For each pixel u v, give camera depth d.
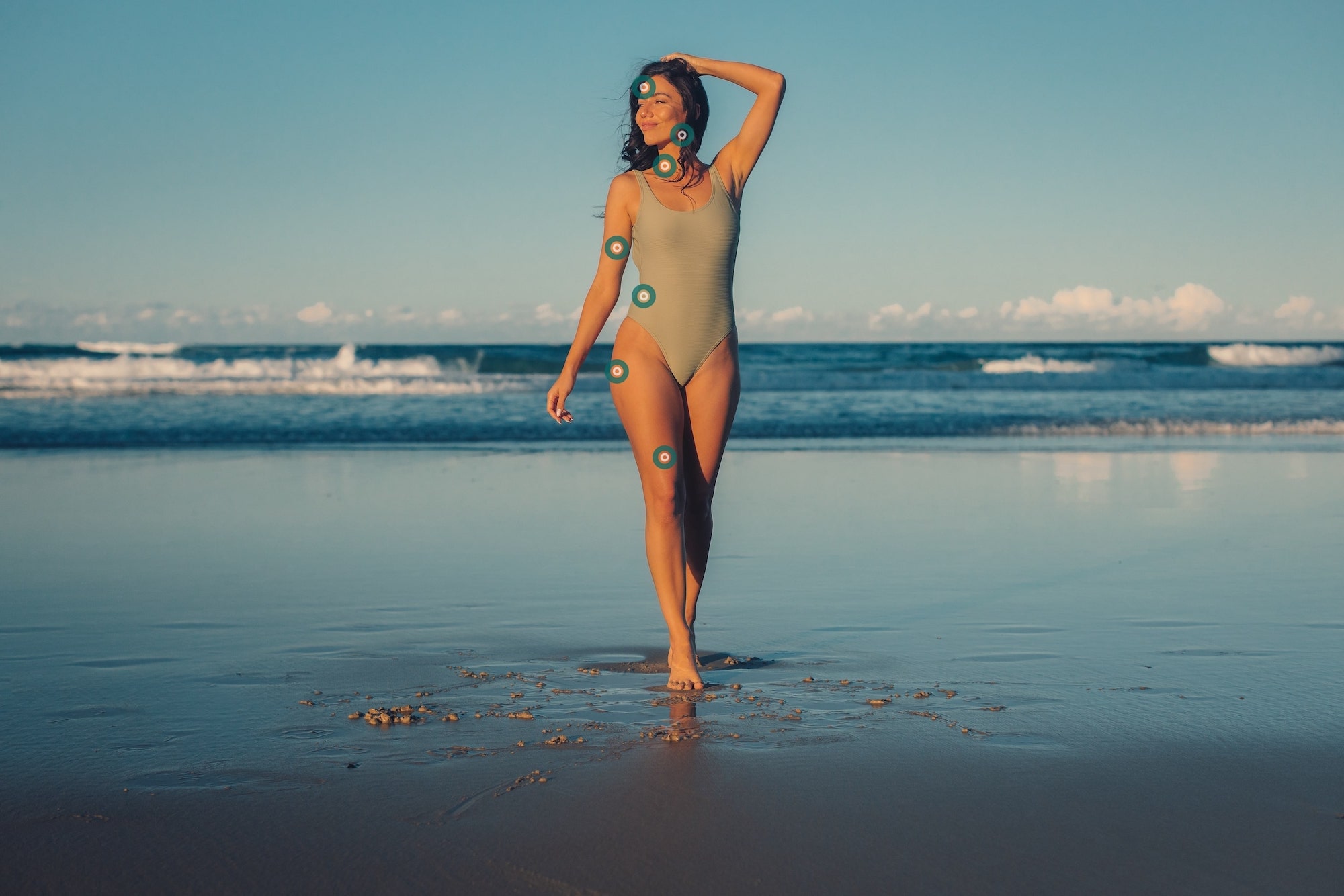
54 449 11.91
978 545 5.58
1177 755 2.30
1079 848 1.84
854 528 6.18
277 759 2.28
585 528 6.25
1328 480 8.73
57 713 2.63
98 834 1.90
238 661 3.20
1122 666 3.10
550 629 3.69
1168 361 31.81
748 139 3.00
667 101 2.98
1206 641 3.44
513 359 27.20
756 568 4.92
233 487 8.35
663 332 2.90
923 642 3.45
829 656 3.25
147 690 2.86
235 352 29.41
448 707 2.67
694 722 2.52
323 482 8.73
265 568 4.95
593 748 2.34
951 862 1.79
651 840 1.87
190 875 1.75
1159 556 5.23
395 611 3.99
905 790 2.10
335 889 1.70
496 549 5.51
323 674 3.04
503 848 1.84
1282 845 1.86
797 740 2.39
